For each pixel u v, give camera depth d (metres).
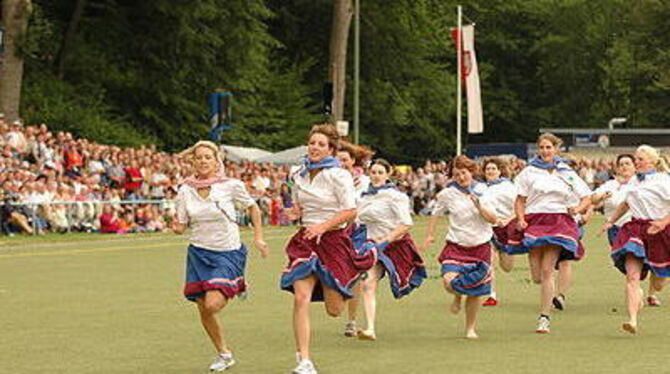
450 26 87.94
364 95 83.62
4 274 28.16
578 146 77.38
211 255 14.65
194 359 15.59
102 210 45.06
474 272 17.31
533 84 110.44
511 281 26.70
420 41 84.56
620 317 20.14
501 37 105.62
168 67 67.00
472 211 17.41
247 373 14.49
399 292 17.86
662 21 100.94
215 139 44.78
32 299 22.70
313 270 14.14
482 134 109.12
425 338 17.53
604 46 108.81
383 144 87.69
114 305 21.69
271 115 74.62
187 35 65.75
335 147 14.77
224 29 68.06
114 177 46.62
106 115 63.75
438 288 25.03
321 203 14.46
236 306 21.59
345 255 14.39
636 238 17.84
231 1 67.88
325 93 55.94
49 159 43.94
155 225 47.25
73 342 17.06
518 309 21.30
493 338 17.52
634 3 102.19
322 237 14.39
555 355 15.80
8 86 55.38
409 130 91.25
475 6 91.62
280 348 16.52
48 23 62.16
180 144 67.88
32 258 33.25
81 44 65.12
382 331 18.33
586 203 18.41
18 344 16.86
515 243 20.22
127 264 31.31
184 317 19.91
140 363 15.27
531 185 18.53
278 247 39.69
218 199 14.62
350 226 17.81
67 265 30.89
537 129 108.62
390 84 84.25
